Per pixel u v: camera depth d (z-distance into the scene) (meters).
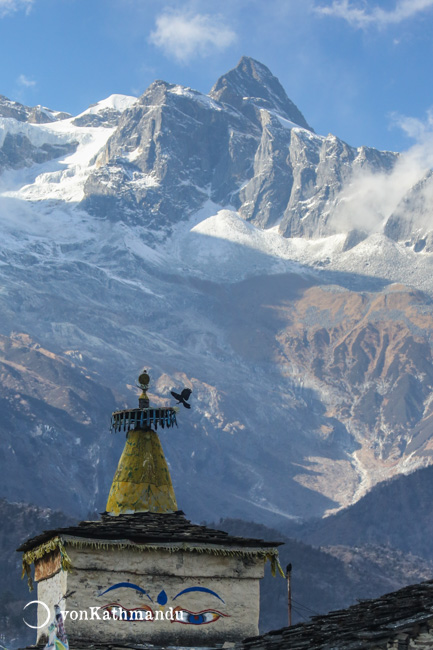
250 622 25.89
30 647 26.50
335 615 23.28
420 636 19.98
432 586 22.58
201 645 25.44
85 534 25.42
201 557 26.02
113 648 24.80
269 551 26.31
